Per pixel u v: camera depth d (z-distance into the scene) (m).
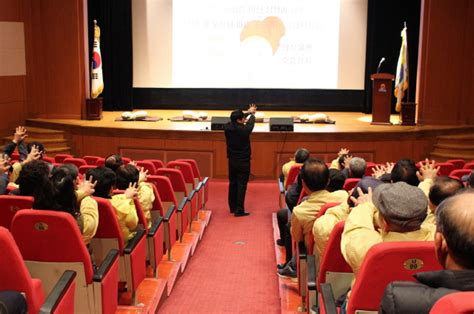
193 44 13.52
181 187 6.15
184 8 13.41
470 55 11.31
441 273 1.54
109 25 13.54
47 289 3.16
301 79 13.51
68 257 3.09
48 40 11.62
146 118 11.74
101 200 3.63
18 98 11.55
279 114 13.27
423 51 11.42
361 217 2.52
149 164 6.54
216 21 13.38
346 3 13.29
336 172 4.17
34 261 3.11
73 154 11.07
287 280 4.65
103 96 13.80
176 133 10.26
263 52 13.41
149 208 4.66
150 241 4.43
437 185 2.84
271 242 6.36
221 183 10.00
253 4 13.27
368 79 13.47
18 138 5.95
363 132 10.27
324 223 3.12
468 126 11.18
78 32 11.58
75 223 3.03
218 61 13.52
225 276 5.15
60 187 3.25
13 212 3.52
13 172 5.25
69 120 11.60
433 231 2.36
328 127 10.84
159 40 13.60
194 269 5.35
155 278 4.59
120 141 10.56
